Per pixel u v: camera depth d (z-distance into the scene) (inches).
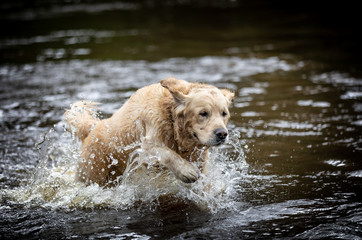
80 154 324.2
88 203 296.0
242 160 360.2
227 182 319.6
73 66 714.2
